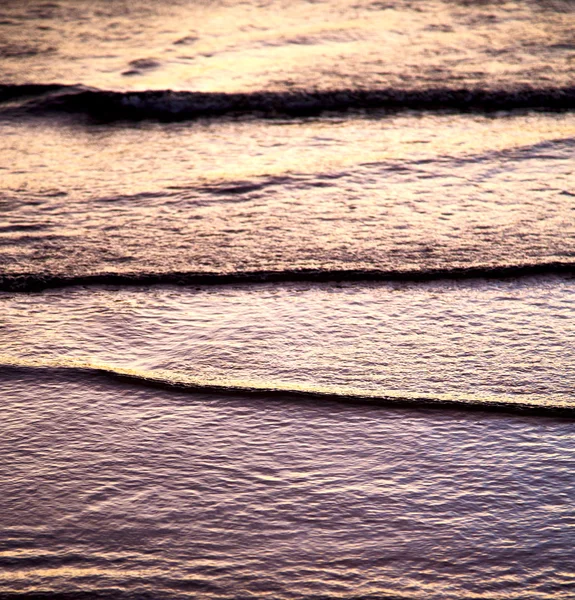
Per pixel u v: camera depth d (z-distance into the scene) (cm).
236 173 1507
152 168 1540
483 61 2027
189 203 1390
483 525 732
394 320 1057
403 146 1628
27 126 1753
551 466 801
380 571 688
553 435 844
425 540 716
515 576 684
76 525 736
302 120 1775
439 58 2045
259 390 916
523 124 1739
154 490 773
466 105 1831
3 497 766
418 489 773
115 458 815
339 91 1856
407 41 2170
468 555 702
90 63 2052
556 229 1291
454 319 1059
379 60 2033
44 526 735
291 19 2367
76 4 2552
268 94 1841
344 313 1073
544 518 739
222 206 1378
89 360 977
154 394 912
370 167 1527
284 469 798
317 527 730
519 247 1238
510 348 998
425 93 1859
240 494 767
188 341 1014
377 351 991
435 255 1215
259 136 1695
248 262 1199
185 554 705
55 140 1686
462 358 977
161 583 679
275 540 717
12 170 1532
